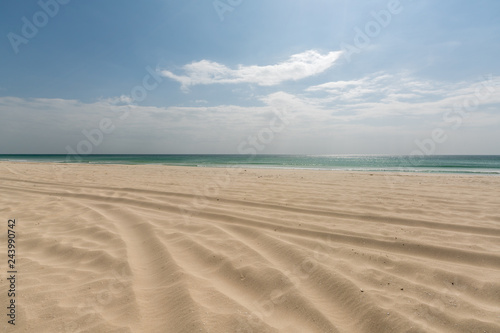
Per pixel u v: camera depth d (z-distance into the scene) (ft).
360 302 7.31
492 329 6.25
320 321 6.67
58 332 6.22
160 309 7.13
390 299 7.43
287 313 7.00
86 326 6.43
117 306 7.24
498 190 25.57
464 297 7.55
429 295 7.65
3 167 55.21
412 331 6.24
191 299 7.39
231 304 7.27
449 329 6.30
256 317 6.75
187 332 6.20
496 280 8.34
